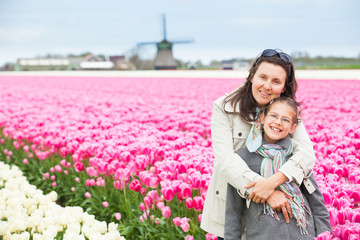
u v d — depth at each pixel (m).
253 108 2.61
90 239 3.18
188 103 11.98
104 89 20.52
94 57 81.31
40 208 3.85
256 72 2.53
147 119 7.89
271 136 2.41
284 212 2.28
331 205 2.84
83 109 10.02
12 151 7.16
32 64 79.00
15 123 7.18
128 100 12.49
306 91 15.43
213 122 2.70
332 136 5.36
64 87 22.50
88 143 5.04
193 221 3.40
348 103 10.23
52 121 7.77
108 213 4.47
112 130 6.28
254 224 2.37
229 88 18.97
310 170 2.45
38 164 6.39
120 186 4.18
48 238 3.17
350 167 3.75
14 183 4.64
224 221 2.66
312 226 2.35
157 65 74.00
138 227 3.92
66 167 5.61
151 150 4.57
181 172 3.84
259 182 2.32
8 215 3.73
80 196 5.15
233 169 2.44
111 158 4.46
